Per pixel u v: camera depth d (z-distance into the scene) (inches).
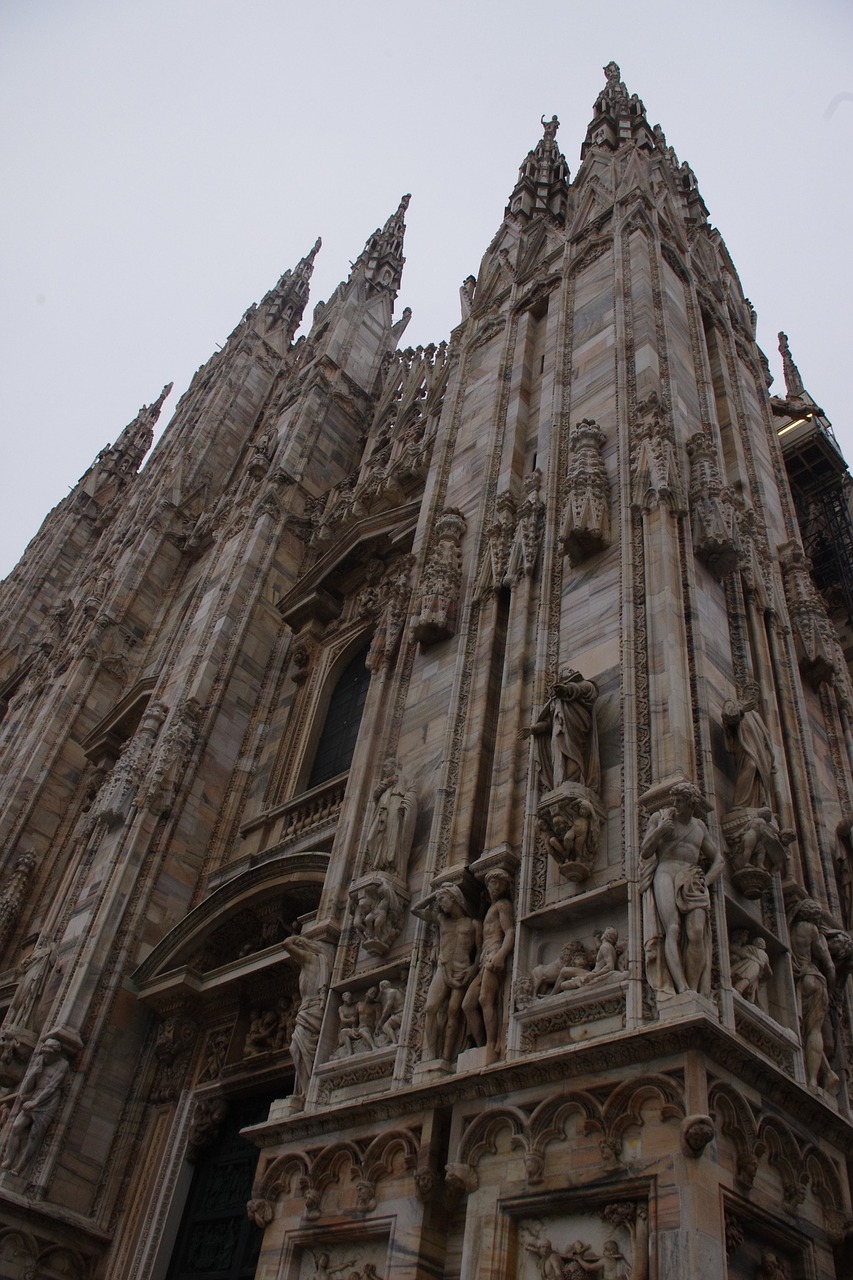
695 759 436.8
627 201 831.7
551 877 440.5
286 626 1082.7
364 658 925.8
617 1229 325.7
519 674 545.0
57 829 1165.1
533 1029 394.3
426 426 1109.1
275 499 1186.0
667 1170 318.7
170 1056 728.3
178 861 853.2
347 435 1348.4
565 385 722.8
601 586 542.0
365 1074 457.7
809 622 654.5
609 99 1080.8
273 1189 452.4
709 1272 296.5
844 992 444.5
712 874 389.7
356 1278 391.9
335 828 748.6
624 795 430.3
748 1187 332.8
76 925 815.1
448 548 699.4
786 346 1144.2
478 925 457.1
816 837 516.7
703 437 617.6
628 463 592.7
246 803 909.8
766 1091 360.2
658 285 745.0
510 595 613.9
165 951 750.5
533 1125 360.5
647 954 372.5
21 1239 630.5
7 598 2057.1
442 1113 403.5
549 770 464.1
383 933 502.0
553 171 1197.1
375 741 633.6
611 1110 342.3
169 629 1322.6
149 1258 625.6
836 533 975.0
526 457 749.3
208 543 1435.8
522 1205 351.3
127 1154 696.4
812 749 556.4
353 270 1627.7
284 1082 644.7
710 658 503.2
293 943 536.1
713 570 557.6
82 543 2126.0
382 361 1502.2
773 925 424.2
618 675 483.8
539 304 885.8
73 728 1234.0
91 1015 741.3
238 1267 584.7
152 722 952.9
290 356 1920.5
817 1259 352.2
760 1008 385.1
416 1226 378.6
